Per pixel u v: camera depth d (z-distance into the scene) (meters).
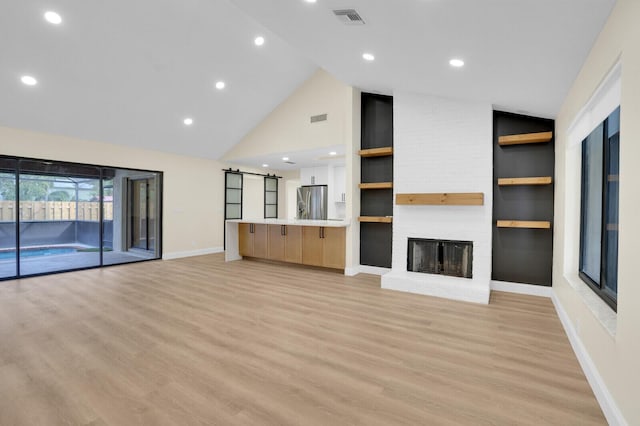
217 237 8.02
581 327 2.45
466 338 2.86
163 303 3.85
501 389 2.07
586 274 2.90
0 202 4.99
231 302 3.90
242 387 2.09
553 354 2.56
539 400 1.95
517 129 4.26
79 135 5.52
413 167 4.68
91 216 6.01
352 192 5.39
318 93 6.14
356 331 3.02
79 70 4.31
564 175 3.33
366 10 2.53
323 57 3.86
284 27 3.10
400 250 4.83
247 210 10.47
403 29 2.69
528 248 4.25
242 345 2.71
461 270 4.52
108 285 4.69
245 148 7.34
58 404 1.91
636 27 1.54
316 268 5.98
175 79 5.08
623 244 1.64
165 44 4.44
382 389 2.07
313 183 8.93
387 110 5.41
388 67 3.80
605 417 1.79
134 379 2.18
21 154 4.96
